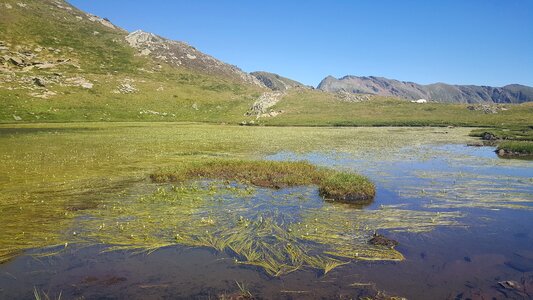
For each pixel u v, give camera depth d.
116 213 14.92
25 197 17.48
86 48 123.88
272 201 17.16
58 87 85.38
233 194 18.56
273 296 8.33
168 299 8.25
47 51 109.31
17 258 10.56
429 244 11.68
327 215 14.77
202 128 68.94
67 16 145.25
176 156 32.62
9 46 102.94
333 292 8.52
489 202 17.02
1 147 36.09
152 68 127.25
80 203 16.58
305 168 24.97
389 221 13.98
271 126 81.50
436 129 72.44
